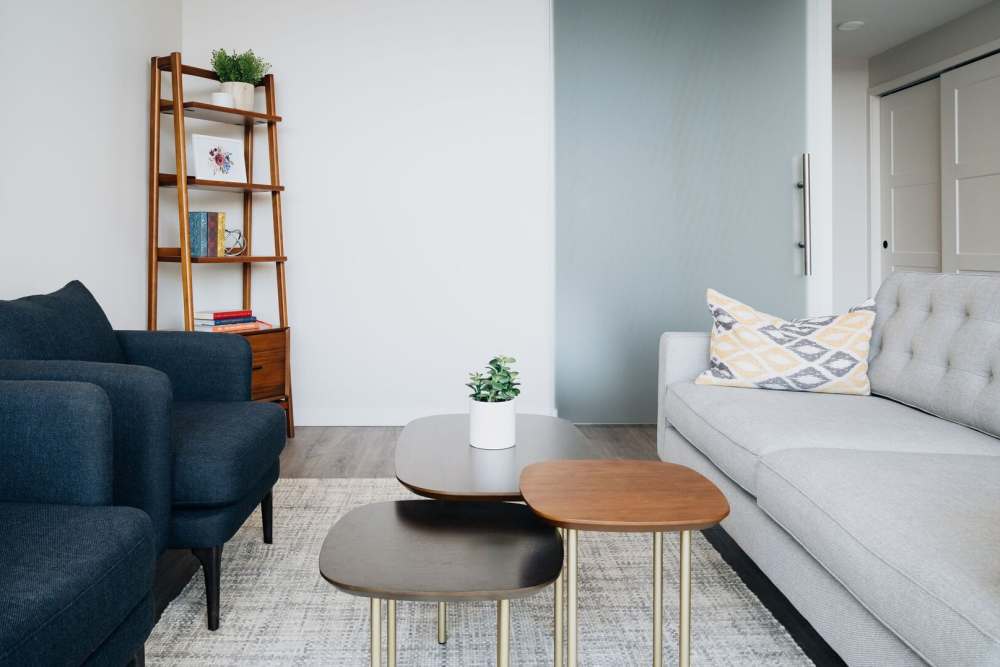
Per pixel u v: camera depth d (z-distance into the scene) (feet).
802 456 5.88
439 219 13.76
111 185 10.87
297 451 12.01
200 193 13.37
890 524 4.47
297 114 13.60
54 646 3.58
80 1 10.03
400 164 13.71
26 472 4.81
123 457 5.70
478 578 4.13
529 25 13.62
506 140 13.70
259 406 7.82
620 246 13.71
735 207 13.47
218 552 6.20
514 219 13.78
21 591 3.63
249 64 12.48
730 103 13.41
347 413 13.96
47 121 9.29
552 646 5.93
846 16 16.51
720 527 8.67
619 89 13.57
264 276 13.71
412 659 5.74
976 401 6.64
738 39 13.34
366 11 13.57
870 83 19.80
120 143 11.15
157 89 11.69
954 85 16.98
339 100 13.62
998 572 3.76
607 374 13.88
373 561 4.37
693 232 13.58
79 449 4.78
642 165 13.61
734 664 5.60
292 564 7.52
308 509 9.14
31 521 4.47
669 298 13.71
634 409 13.91
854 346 8.40
